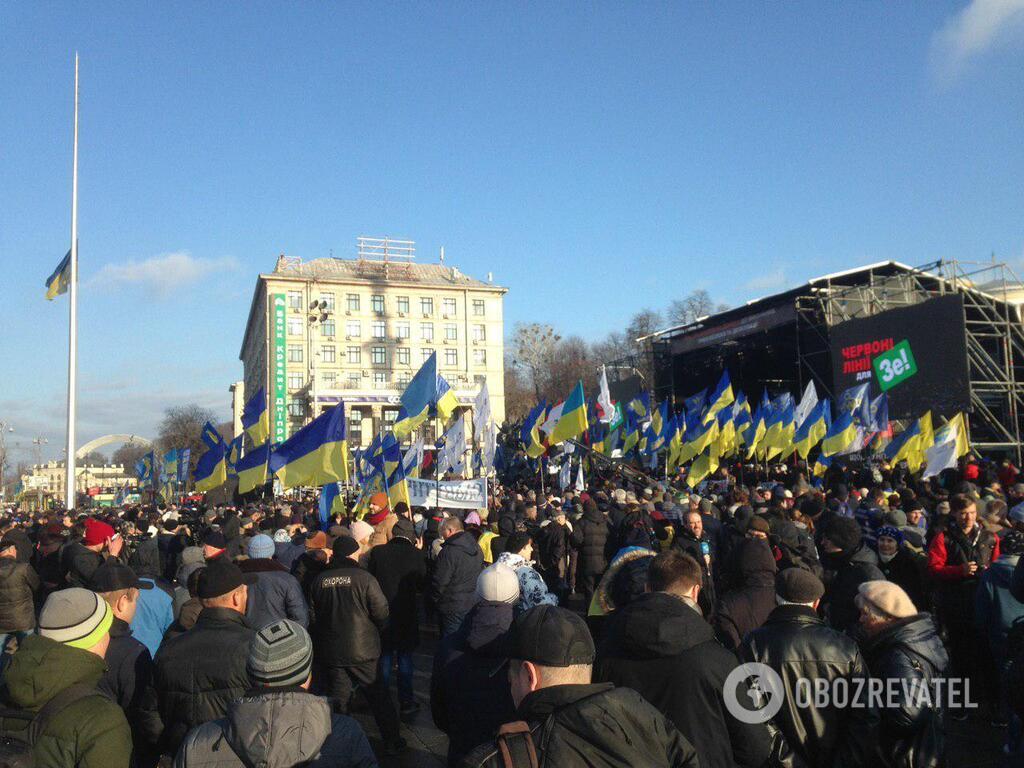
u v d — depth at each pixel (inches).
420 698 327.0
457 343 3248.0
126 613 171.0
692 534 305.0
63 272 1022.4
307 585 297.6
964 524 270.4
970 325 1301.7
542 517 540.1
